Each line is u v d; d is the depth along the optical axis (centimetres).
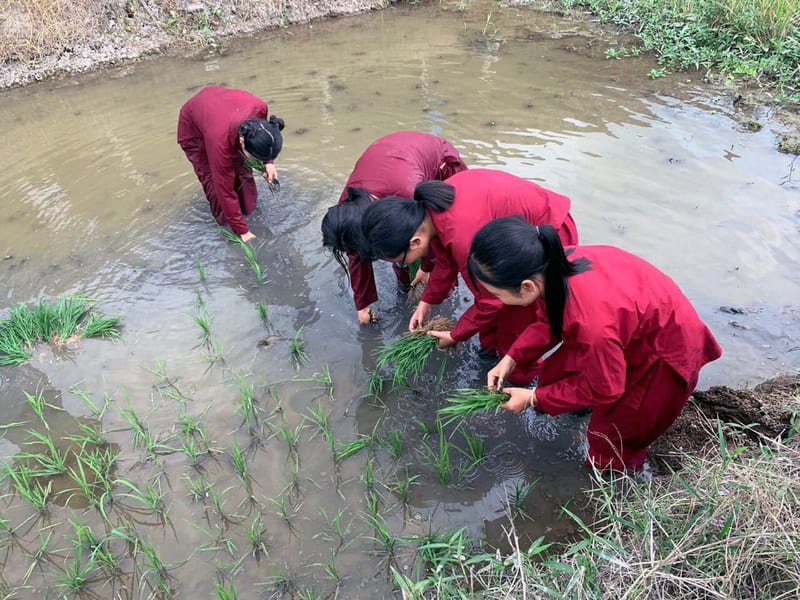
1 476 349
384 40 912
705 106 682
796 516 245
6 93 803
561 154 601
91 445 365
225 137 452
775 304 424
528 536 305
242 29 950
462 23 963
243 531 315
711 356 286
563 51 844
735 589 233
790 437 304
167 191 591
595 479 327
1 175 622
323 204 559
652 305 256
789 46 746
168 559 303
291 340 432
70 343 436
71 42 859
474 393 376
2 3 845
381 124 673
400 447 352
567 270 242
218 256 511
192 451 349
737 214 509
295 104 727
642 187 547
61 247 524
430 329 383
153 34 905
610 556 246
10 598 290
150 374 410
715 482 264
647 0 912
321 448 357
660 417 290
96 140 678
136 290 480
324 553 302
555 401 283
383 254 293
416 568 291
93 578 297
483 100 716
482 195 306
